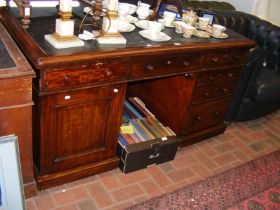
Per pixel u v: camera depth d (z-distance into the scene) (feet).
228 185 6.64
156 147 6.39
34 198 5.48
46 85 4.49
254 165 7.42
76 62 4.53
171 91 7.13
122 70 5.17
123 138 6.43
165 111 7.45
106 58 4.79
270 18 13.28
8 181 4.52
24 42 4.66
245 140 8.38
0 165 4.37
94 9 5.36
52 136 5.11
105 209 5.56
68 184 5.91
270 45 9.71
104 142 5.89
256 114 9.07
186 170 6.86
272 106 9.39
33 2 6.06
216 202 6.13
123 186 6.12
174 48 5.55
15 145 4.37
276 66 9.68
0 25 5.29
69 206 5.48
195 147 7.70
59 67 4.44
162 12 7.33
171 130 7.14
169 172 6.71
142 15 6.72
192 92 6.61
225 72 7.06
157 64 5.59
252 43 7.07
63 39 4.72
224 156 7.56
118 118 5.75
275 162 7.66
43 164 5.32
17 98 4.28
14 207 4.75
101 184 6.06
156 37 5.79
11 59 4.31
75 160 5.69
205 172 6.91
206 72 6.59
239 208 6.08
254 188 6.70
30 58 4.34
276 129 9.21
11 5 5.94
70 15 4.67
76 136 5.42
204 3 10.62
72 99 4.94
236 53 6.95
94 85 4.98
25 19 5.14
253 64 7.80
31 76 4.16
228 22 9.52
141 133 6.76
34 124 5.11
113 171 6.42
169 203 5.90
